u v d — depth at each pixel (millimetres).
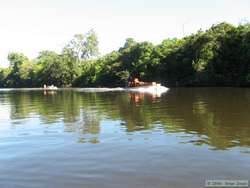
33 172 10312
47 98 49125
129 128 17469
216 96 38969
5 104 38656
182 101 33250
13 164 11258
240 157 11125
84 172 10125
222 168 10055
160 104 30594
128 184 9047
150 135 15344
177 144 13297
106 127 18062
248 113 21562
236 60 78750
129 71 104812
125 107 28812
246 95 39000
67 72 128375
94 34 134625
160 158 11359
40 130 18000
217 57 80375
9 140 15445
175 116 21516
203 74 79312
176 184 8953
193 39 92562
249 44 75938
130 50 110500
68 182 9328
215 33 84250
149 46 104375
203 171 9852
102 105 31828
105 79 111250
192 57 87750
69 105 33531
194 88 66125
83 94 57750
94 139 14891
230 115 20906
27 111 28719
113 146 13344
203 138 14258
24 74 150625
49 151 12898
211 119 19516
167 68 94625
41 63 153250
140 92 57531
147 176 9602
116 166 10617
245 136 14367
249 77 69312
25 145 14180
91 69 119875
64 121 21109
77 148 13211
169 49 97000
